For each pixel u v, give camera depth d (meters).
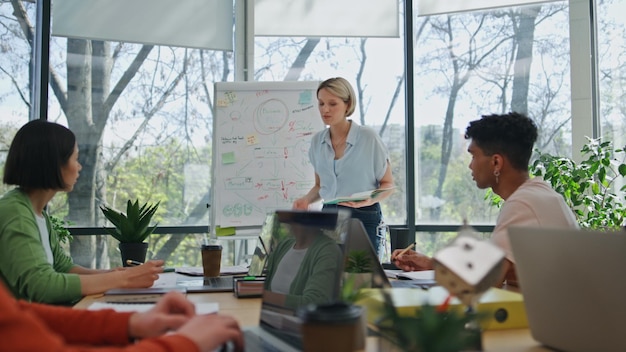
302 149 4.15
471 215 4.73
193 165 4.73
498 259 0.87
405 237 2.77
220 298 1.56
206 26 4.70
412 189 4.74
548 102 4.63
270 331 1.08
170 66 4.68
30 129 1.86
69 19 4.45
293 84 4.21
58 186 1.88
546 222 1.71
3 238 1.69
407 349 0.71
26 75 4.41
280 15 4.75
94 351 0.76
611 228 3.77
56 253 2.11
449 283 0.86
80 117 4.53
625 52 4.37
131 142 4.61
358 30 4.80
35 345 0.69
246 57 4.71
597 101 4.50
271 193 4.10
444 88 4.78
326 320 0.77
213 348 0.84
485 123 1.91
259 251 1.83
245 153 4.12
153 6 4.60
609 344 0.85
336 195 3.40
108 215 2.91
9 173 1.85
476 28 4.73
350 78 4.83
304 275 1.06
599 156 3.97
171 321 1.01
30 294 1.63
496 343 0.99
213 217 4.12
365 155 3.34
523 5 4.65
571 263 0.88
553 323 0.93
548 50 4.63
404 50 4.82
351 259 1.05
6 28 4.36
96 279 1.67
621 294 0.82
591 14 4.49
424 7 4.78
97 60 4.55
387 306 0.79
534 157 4.60
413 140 4.75
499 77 4.71
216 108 4.16
